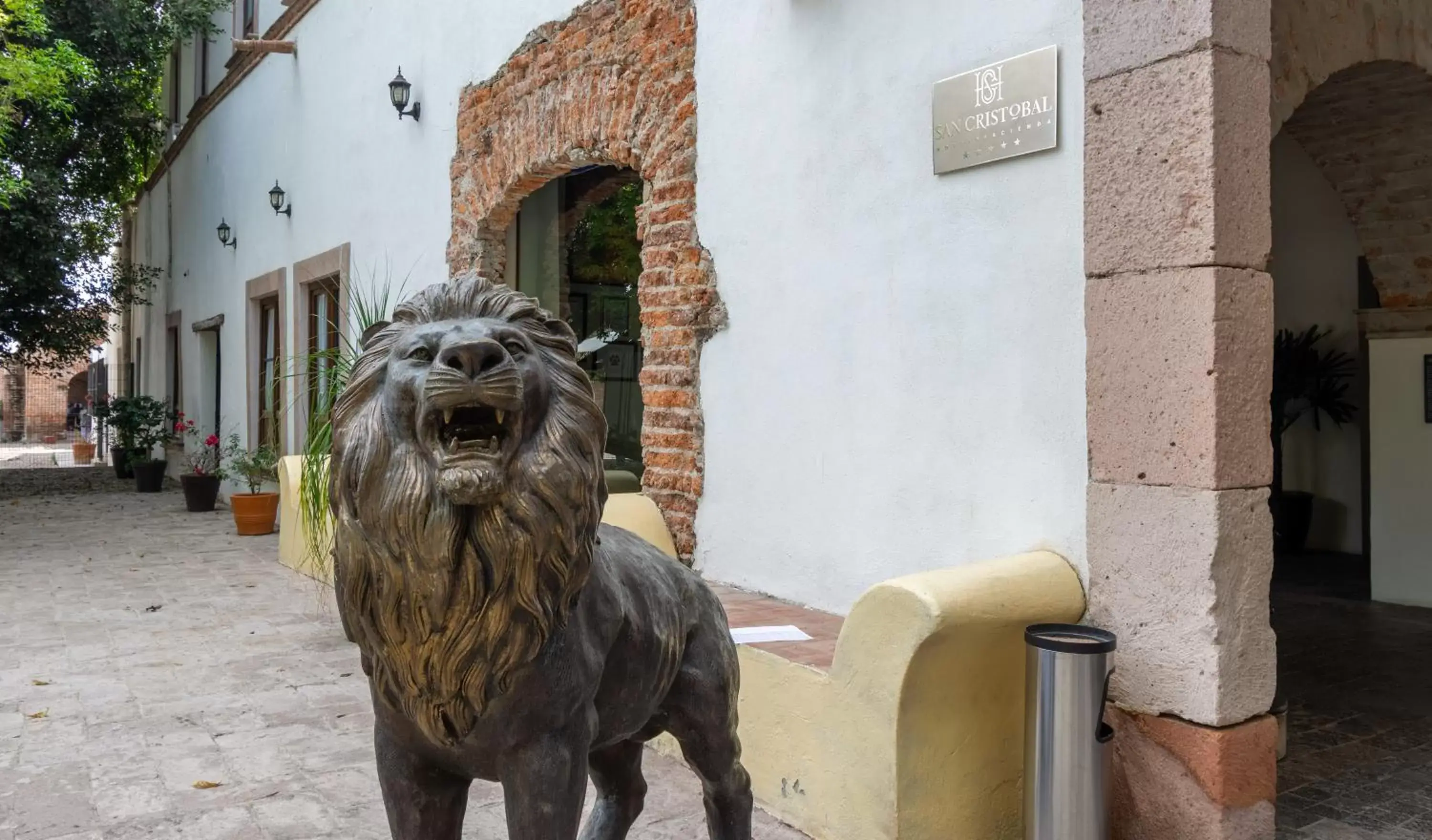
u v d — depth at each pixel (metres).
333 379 5.48
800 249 4.24
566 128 5.62
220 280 12.47
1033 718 2.79
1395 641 5.59
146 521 10.66
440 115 7.03
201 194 13.34
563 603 1.66
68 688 4.69
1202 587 2.79
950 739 2.92
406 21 7.50
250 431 11.20
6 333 14.00
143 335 18.19
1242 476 2.81
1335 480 8.54
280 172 10.15
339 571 1.68
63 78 10.90
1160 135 2.88
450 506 1.54
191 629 5.84
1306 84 3.71
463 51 6.72
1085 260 3.10
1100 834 2.76
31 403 30.61
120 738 4.03
